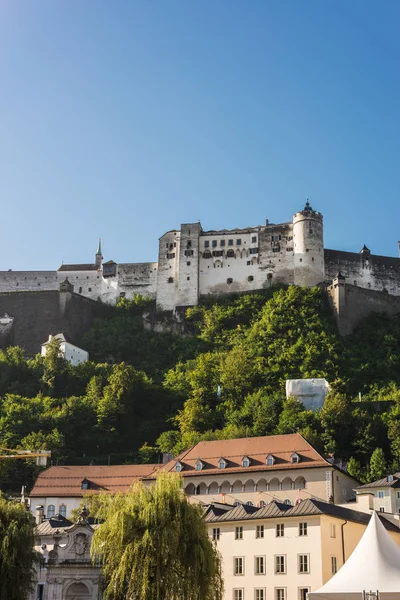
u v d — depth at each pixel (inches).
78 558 3663.9
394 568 2787.9
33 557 3297.2
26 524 3336.6
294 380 7667.3
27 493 6077.8
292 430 6717.5
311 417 6894.7
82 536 3693.4
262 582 3693.4
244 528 3833.7
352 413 6998.0
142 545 3038.9
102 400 7780.5
